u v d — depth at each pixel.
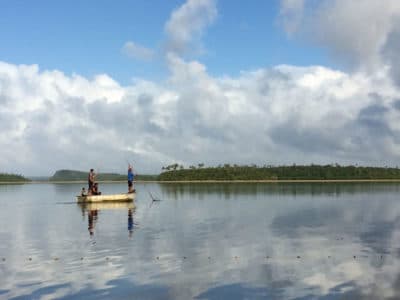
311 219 34.28
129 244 22.83
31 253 20.80
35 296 14.00
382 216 36.53
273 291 14.11
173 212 41.50
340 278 15.55
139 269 17.16
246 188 108.44
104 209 46.41
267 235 25.55
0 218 37.31
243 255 19.59
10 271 17.22
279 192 83.19
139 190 105.31
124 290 14.49
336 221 32.81
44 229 29.62
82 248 21.89
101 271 16.97
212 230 27.92
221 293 13.98
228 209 44.50
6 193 91.94
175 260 18.67
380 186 120.62
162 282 15.31
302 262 18.09
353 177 198.88
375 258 18.80
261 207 46.91
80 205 53.31
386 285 14.62
